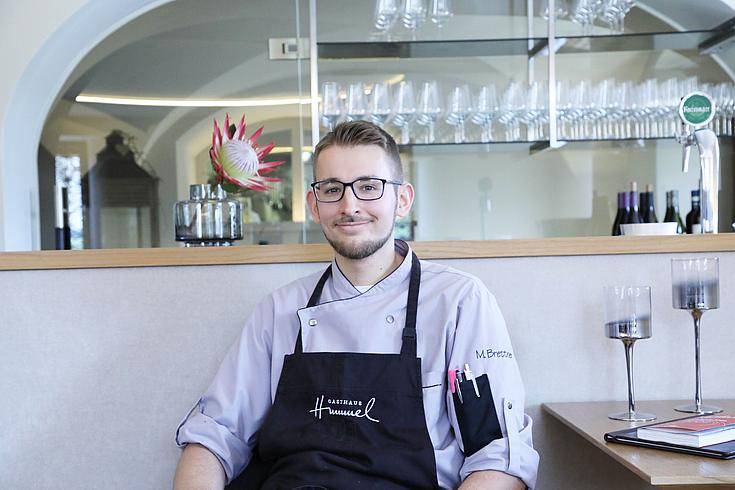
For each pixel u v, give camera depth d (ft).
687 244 6.64
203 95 14.61
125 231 14.52
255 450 5.82
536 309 6.66
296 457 5.29
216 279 6.67
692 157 14.40
